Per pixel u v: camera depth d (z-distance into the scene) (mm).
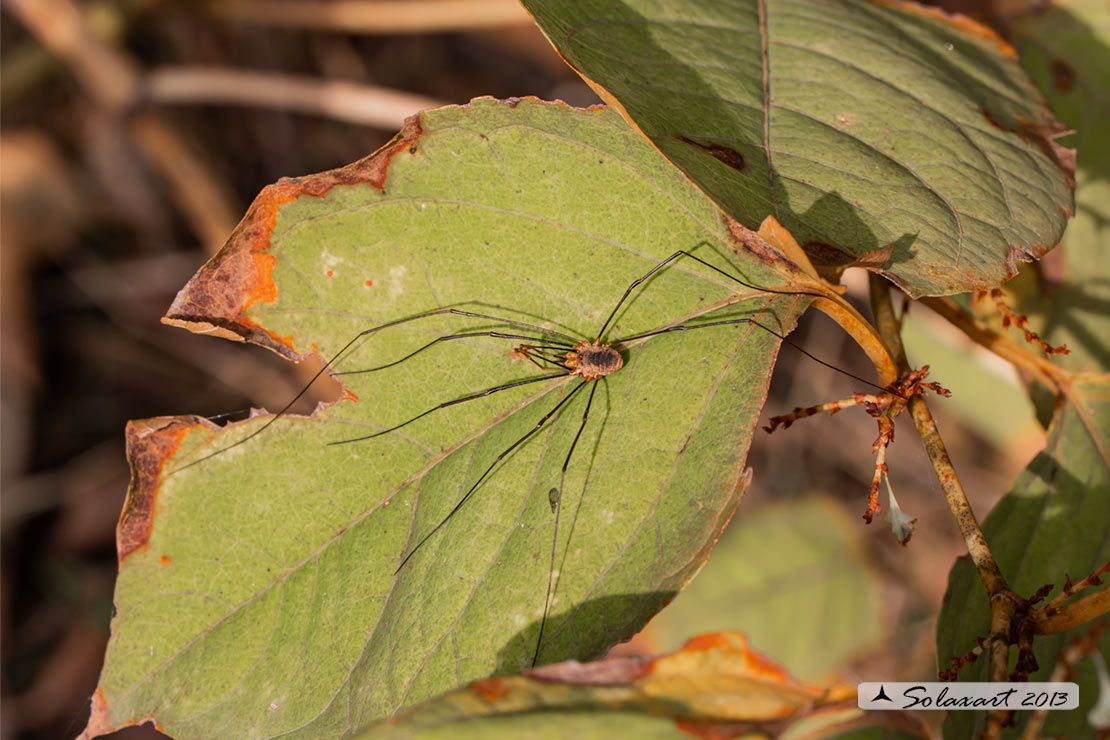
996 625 345
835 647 495
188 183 549
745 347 362
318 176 359
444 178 361
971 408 468
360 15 504
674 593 357
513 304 365
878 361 360
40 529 546
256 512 361
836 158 361
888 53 371
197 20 587
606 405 364
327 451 363
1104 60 405
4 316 555
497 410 365
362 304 364
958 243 357
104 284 588
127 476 567
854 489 577
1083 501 372
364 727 358
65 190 588
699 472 360
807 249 355
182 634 359
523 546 361
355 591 361
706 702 340
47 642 529
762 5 373
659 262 363
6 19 568
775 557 506
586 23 362
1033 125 375
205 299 361
